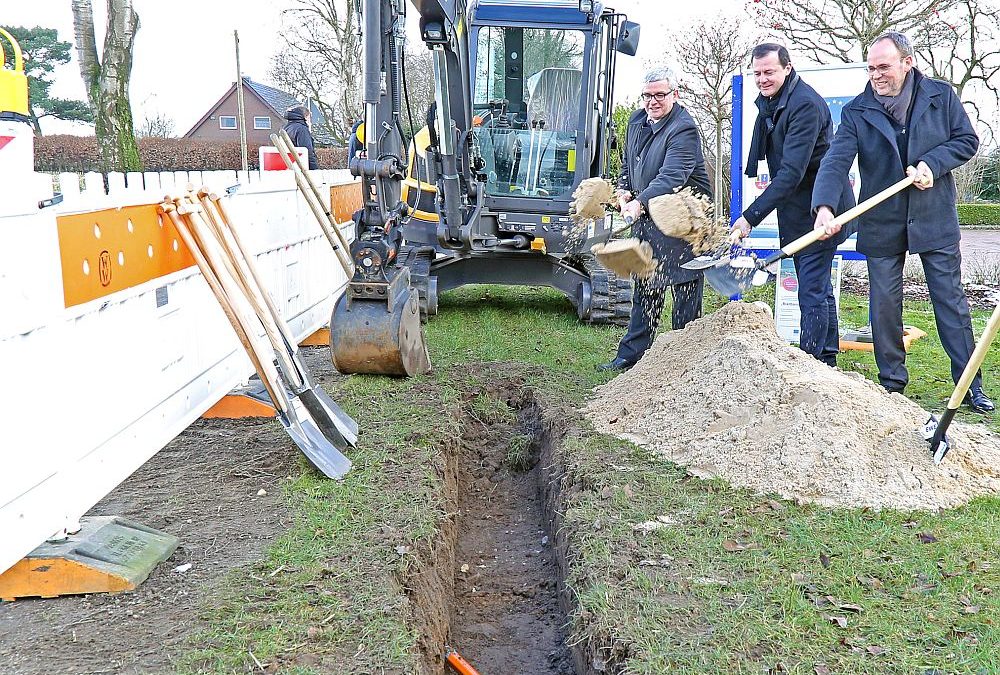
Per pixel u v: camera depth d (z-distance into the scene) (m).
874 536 3.43
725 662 2.63
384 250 5.66
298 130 10.92
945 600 2.96
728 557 3.29
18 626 2.87
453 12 6.43
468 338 7.56
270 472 4.20
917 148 4.95
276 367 4.55
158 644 2.74
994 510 3.69
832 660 2.63
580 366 6.54
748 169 5.75
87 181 6.62
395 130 5.72
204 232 4.11
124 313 3.69
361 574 3.18
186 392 4.41
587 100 8.67
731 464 4.12
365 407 5.19
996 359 6.52
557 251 8.54
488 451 5.48
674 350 5.22
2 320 2.79
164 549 3.30
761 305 5.26
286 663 2.64
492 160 8.84
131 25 12.23
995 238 19.86
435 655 3.21
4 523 2.84
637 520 3.64
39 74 30.66
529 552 4.45
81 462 3.31
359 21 5.76
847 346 7.21
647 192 5.49
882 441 4.06
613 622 2.88
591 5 8.59
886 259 5.30
